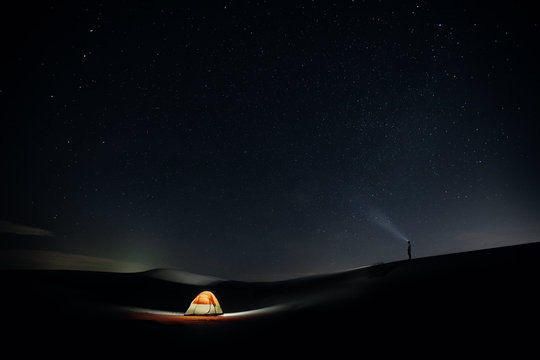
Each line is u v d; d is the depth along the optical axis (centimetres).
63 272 2942
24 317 1156
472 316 862
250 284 3516
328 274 3050
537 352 593
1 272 2644
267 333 945
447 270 1545
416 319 917
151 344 811
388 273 1927
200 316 1553
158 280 3284
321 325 992
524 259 1382
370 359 628
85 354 710
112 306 1844
